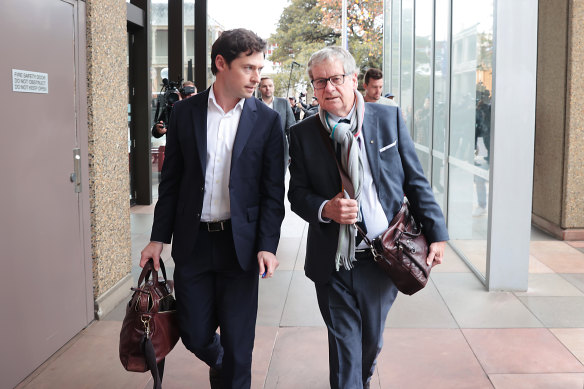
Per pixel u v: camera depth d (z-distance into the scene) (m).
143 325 2.41
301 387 3.17
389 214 2.50
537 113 7.37
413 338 3.84
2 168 2.96
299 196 2.53
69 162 3.69
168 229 2.60
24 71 3.15
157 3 9.71
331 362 2.57
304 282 5.13
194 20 11.19
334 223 2.50
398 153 2.53
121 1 4.55
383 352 3.63
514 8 4.54
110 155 4.32
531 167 4.70
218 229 2.52
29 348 3.25
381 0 18.61
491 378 3.26
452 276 5.30
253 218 2.54
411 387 3.16
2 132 2.96
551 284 5.01
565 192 6.61
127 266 4.71
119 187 4.52
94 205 4.05
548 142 7.05
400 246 2.42
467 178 5.80
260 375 3.32
